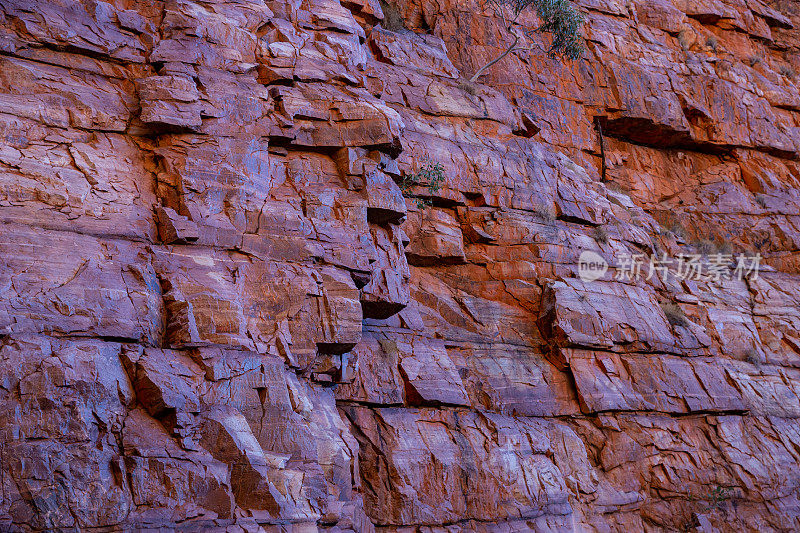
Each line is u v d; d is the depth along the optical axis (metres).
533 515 10.89
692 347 15.02
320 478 7.80
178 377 7.32
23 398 6.40
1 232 7.25
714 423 14.28
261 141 9.47
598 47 19.70
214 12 9.98
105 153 8.41
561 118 18.36
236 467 7.20
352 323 9.10
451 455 10.59
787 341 17.12
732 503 13.37
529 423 12.15
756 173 20.64
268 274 8.78
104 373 6.89
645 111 19.33
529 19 18.66
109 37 8.95
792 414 15.52
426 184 13.30
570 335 13.14
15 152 7.77
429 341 11.84
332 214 9.73
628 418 13.30
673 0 23.00
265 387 7.98
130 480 6.59
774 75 23.27
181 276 8.09
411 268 13.18
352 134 10.20
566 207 15.00
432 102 14.60
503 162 14.44
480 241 13.84
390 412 10.54
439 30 17.36
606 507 12.11
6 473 6.12
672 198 19.77
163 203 8.57
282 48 10.30
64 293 7.17
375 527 9.62
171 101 8.85
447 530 10.03
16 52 8.26
